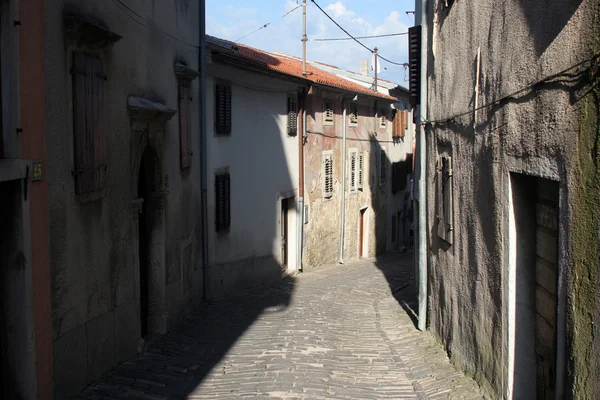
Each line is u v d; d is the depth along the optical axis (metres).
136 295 8.30
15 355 5.39
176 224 10.31
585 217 3.69
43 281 5.72
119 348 7.75
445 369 7.20
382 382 6.87
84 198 6.64
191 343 8.95
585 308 3.67
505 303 5.41
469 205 6.63
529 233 5.30
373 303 12.59
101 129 7.06
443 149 8.02
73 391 6.44
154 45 9.16
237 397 6.43
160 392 6.68
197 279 12.07
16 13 5.21
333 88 20.30
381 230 27.94
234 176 14.55
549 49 4.29
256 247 15.94
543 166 4.40
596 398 3.53
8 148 5.15
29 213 5.44
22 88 5.33
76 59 6.40
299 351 8.35
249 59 14.33
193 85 11.69
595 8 3.59
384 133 28.11
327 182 21.16
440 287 8.27
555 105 4.17
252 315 11.21
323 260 21.14
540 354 5.18
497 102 5.48
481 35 6.08
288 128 17.75
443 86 7.97
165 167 9.61
